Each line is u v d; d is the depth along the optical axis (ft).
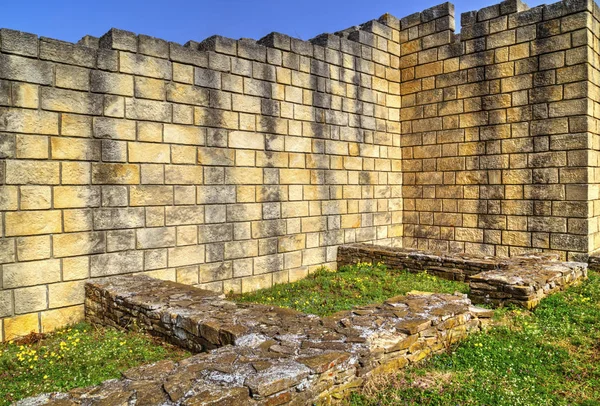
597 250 33.60
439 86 39.78
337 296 28.73
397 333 16.51
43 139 22.72
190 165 28.27
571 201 32.65
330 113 36.58
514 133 35.42
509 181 35.78
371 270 34.45
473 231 37.96
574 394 14.85
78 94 23.80
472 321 19.95
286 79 33.35
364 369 14.55
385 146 41.42
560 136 33.09
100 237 24.76
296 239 34.45
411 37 41.63
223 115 29.76
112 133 25.03
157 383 12.35
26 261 22.36
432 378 15.30
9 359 17.94
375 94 40.37
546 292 24.93
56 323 23.40
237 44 30.40
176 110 27.53
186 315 18.34
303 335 15.99
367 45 39.55
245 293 30.76
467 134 38.14
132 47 25.70
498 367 16.48
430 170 40.70
